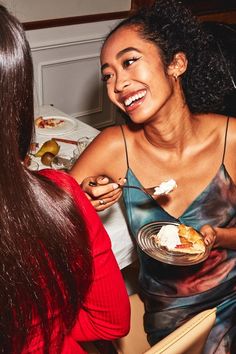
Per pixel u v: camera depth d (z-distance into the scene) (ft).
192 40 3.41
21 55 1.56
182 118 3.54
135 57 3.17
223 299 4.04
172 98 3.41
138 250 3.95
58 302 1.91
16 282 1.67
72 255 1.86
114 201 3.34
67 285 1.89
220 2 11.99
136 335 4.37
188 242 3.55
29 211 1.64
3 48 1.51
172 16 3.36
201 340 2.51
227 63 5.00
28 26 9.12
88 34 10.19
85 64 10.59
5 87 1.54
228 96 4.92
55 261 1.77
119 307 2.41
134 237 3.98
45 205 1.72
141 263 3.99
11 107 1.57
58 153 5.47
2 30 1.52
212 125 3.72
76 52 10.25
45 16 9.37
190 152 3.71
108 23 10.40
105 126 11.91
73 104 10.99
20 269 1.66
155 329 4.17
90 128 6.36
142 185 3.86
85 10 9.91
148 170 3.83
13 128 1.58
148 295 4.14
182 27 3.36
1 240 1.59
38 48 9.54
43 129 6.16
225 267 3.92
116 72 3.27
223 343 4.06
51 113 6.75
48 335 1.98
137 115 3.30
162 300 4.07
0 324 1.74
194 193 3.81
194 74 3.50
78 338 2.63
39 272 1.73
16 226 1.60
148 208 3.83
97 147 3.87
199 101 3.59
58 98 10.61
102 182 3.26
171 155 3.73
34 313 1.86
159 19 3.31
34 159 5.24
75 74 10.55
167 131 3.51
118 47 3.20
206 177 3.78
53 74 10.17
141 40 3.18
